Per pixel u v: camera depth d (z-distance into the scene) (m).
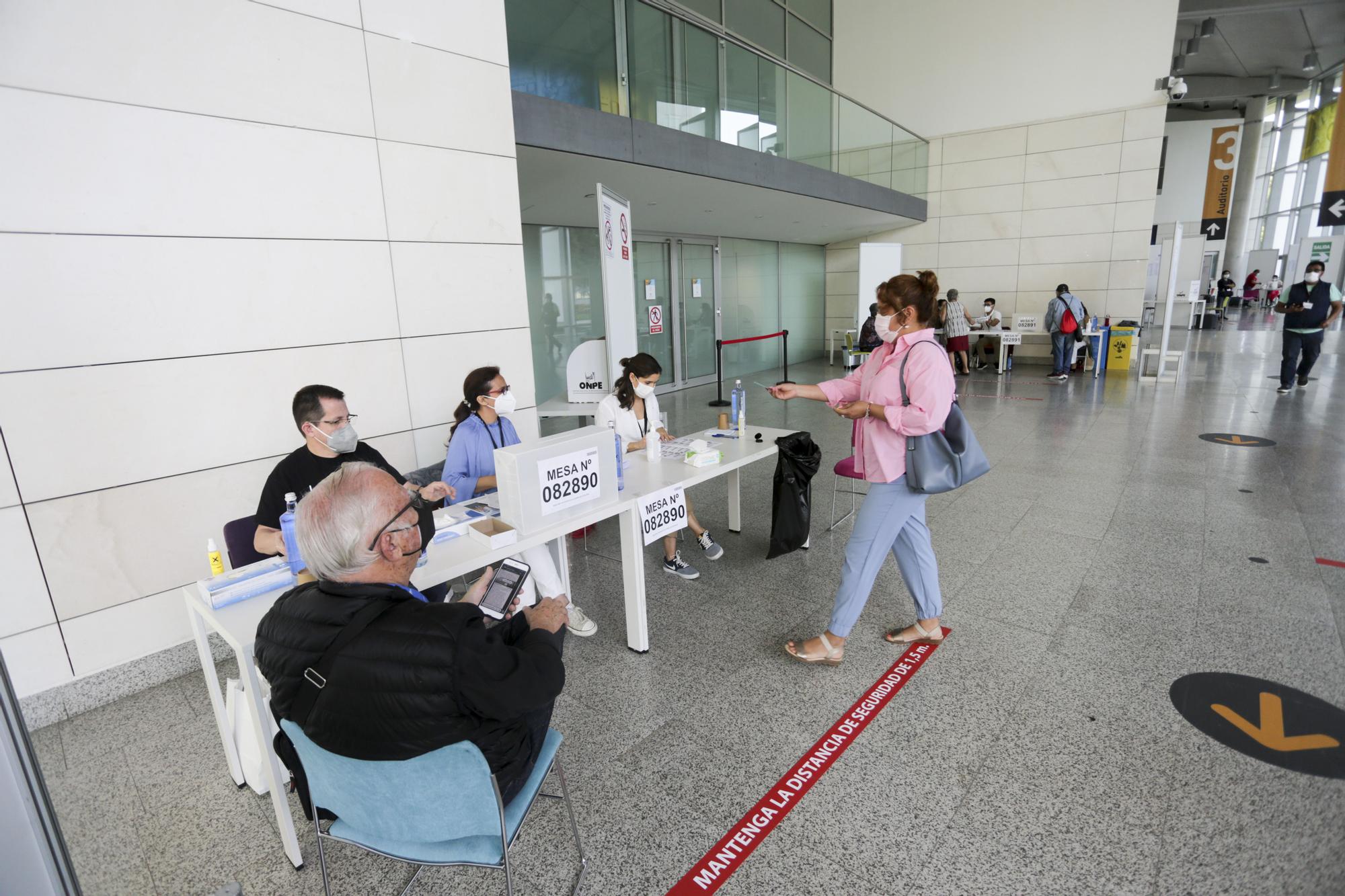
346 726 1.21
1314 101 20.16
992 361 12.30
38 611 2.48
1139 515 4.27
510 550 2.25
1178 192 20.91
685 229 9.55
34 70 2.29
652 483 2.89
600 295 8.80
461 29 3.47
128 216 2.53
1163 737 2.19
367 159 3.17
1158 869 1.68
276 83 2.85
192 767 2.28
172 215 2.62
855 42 12.55
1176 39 15.08
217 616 1.86
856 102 9.22
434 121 3.41
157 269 2.61
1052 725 2.27
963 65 11.77
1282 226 23.06
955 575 3.52
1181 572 3.41
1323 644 2.70
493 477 3.08
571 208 7.07
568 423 8.10
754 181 6.72
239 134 2.76
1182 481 4.93
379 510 1.29
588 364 5.09
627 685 2.62
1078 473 5.26
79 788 2.20
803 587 3.46
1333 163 11.98
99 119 2.43
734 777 2.09
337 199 3.09
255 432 2.94
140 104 2.51
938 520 4.34
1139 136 10.70
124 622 2.68
